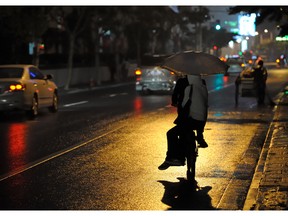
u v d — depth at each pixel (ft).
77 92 117.60
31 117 61.93
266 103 77.66
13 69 62.80
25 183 29.30
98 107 75.56
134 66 188.55
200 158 36.29
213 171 32.24
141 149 39.70
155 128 51.57
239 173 31.71
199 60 29.48
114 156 37.06
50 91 67.46
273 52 140.36
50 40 164.25
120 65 177.78
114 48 175.52
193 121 29.17
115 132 48.91
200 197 26.27
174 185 28.73
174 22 226.17
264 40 139.03
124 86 141.49
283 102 77.87
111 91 117.80
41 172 32.14
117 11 147.54
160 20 201.16
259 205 23.76
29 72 63.67
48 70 134.51
